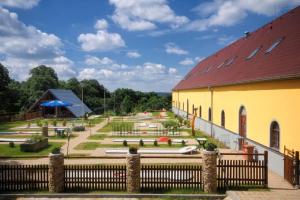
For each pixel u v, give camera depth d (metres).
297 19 20.55
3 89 59.16
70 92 60.34
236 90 23.58
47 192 13.33
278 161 16.30
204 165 13.27
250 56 25.06
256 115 19.67
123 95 84.19
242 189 13.36
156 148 23.97
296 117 14.90
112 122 44.88
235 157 20.16
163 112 68.81
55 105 42.94
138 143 26.27
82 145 25.25
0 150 23.31
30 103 71.81
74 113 52.53
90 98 79.50
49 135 31.00
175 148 23.95
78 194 13.01
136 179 13.18
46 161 19.06
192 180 13.59
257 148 19.31
